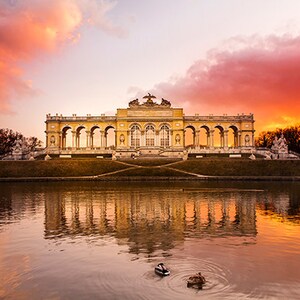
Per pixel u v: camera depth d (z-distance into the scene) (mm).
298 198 54031
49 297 18531
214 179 91750
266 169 100125
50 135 154000
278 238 29859
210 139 156125
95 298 18328
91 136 157375
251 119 154250
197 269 22219
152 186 75750
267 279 20516
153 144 153625
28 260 24359
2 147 178625
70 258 24688
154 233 31844
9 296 18734
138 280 20516
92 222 36844
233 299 17953
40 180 92625
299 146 175500
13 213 42188
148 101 155250
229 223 35969
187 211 42812
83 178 93250
